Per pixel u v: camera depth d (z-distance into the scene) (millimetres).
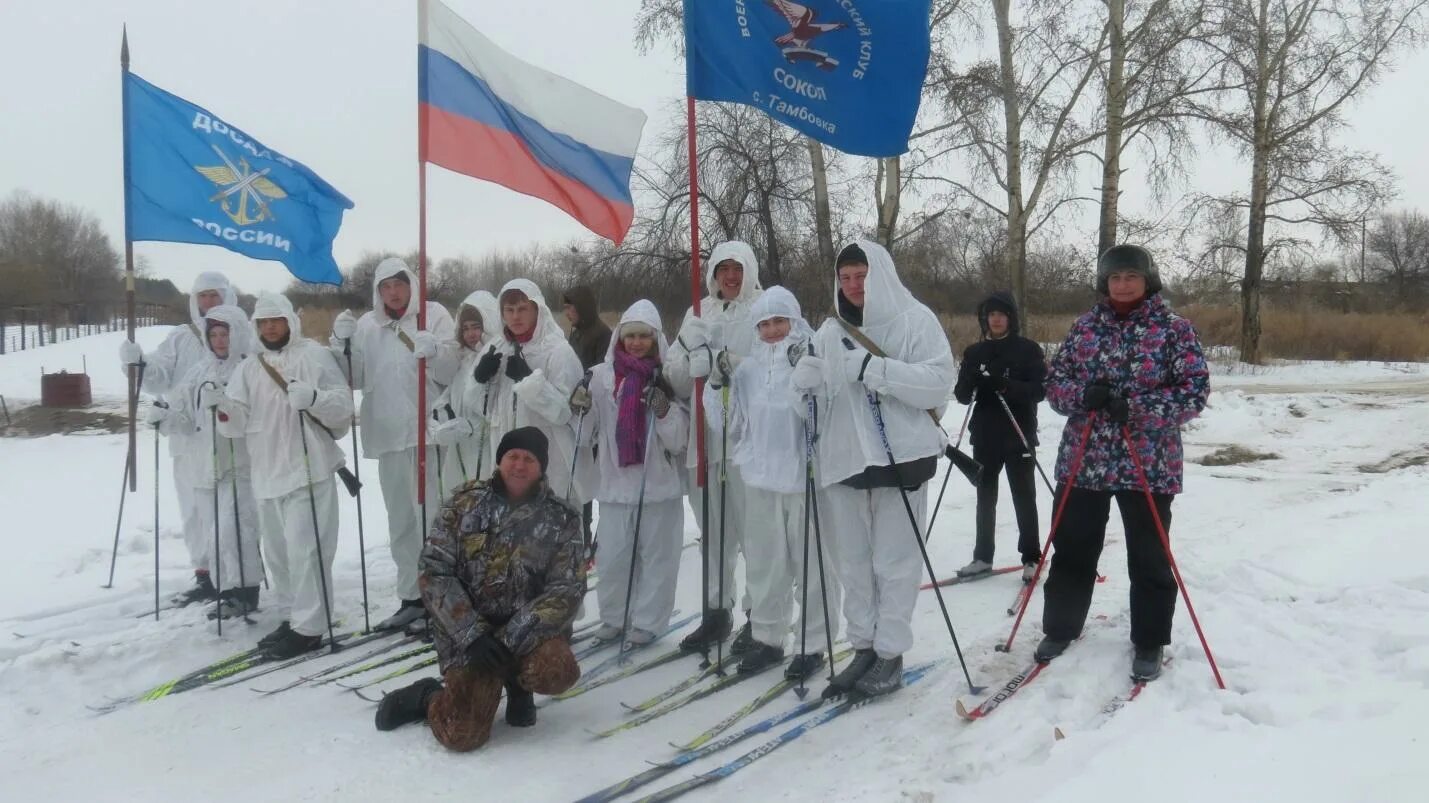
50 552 7168
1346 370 21156
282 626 5133
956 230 17875
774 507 4441
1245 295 21688
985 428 5941
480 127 5258
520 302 5008
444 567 3932
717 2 4766
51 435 14609
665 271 17312
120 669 4871
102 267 58188
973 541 7008
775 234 17688
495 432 5094
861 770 3486
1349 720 3088
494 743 3904
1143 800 2725
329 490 5137
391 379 5496
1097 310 4199
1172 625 4406
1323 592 4699
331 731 4062
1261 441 11102
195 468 5852
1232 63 16406
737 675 4555
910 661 4598
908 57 4656
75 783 3652
